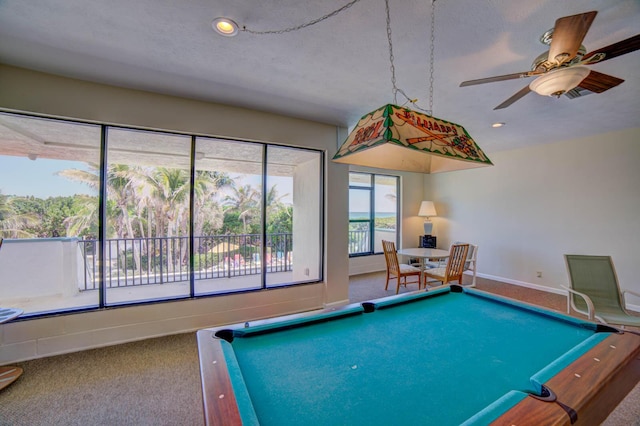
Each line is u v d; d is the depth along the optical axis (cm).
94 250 326
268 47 215
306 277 427
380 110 158
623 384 120
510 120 365
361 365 126
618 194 410
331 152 402
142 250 385
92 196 298
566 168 462
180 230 389
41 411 191
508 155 539
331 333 161
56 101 260
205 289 370
